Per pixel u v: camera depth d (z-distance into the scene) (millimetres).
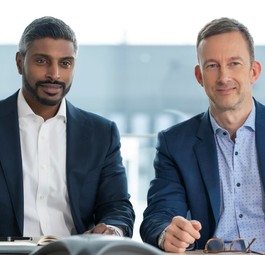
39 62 2496
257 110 2547
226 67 2432
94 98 6820
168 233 2156
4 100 2641
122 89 6848
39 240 1908
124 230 2457
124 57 6883
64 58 2498
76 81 6844
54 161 2570
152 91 6863
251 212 2457
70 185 2547
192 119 2650
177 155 2557
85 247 832
